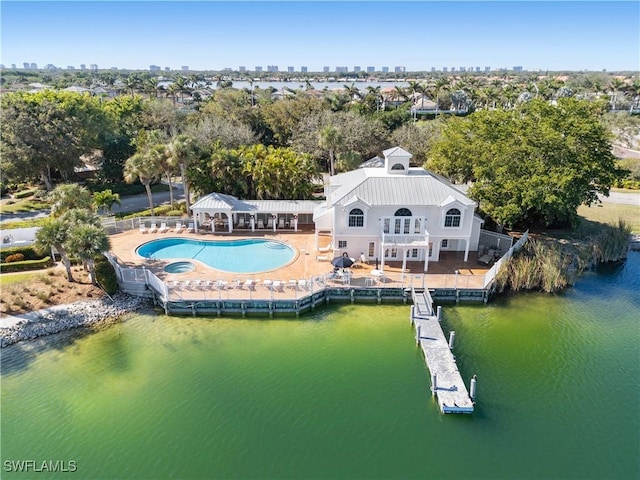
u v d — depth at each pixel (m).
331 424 26.50
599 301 41.69
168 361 32.28
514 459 24.28
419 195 43.44
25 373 30.77
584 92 177.00
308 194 59.41
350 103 110.44
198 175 58.59
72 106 74.19
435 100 150.88
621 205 67.38
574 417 27.25
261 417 27.00
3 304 36.97
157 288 39.16
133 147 77.88
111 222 53.72
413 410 27.69
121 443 25.11
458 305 40.56
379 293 40.16
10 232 48.69
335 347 34.16
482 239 49.81
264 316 38.41
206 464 23.80
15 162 61.69
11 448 24.81
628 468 23.81
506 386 29.95
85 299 38.97
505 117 52.56
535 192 43.66
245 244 51.31
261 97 140.38
